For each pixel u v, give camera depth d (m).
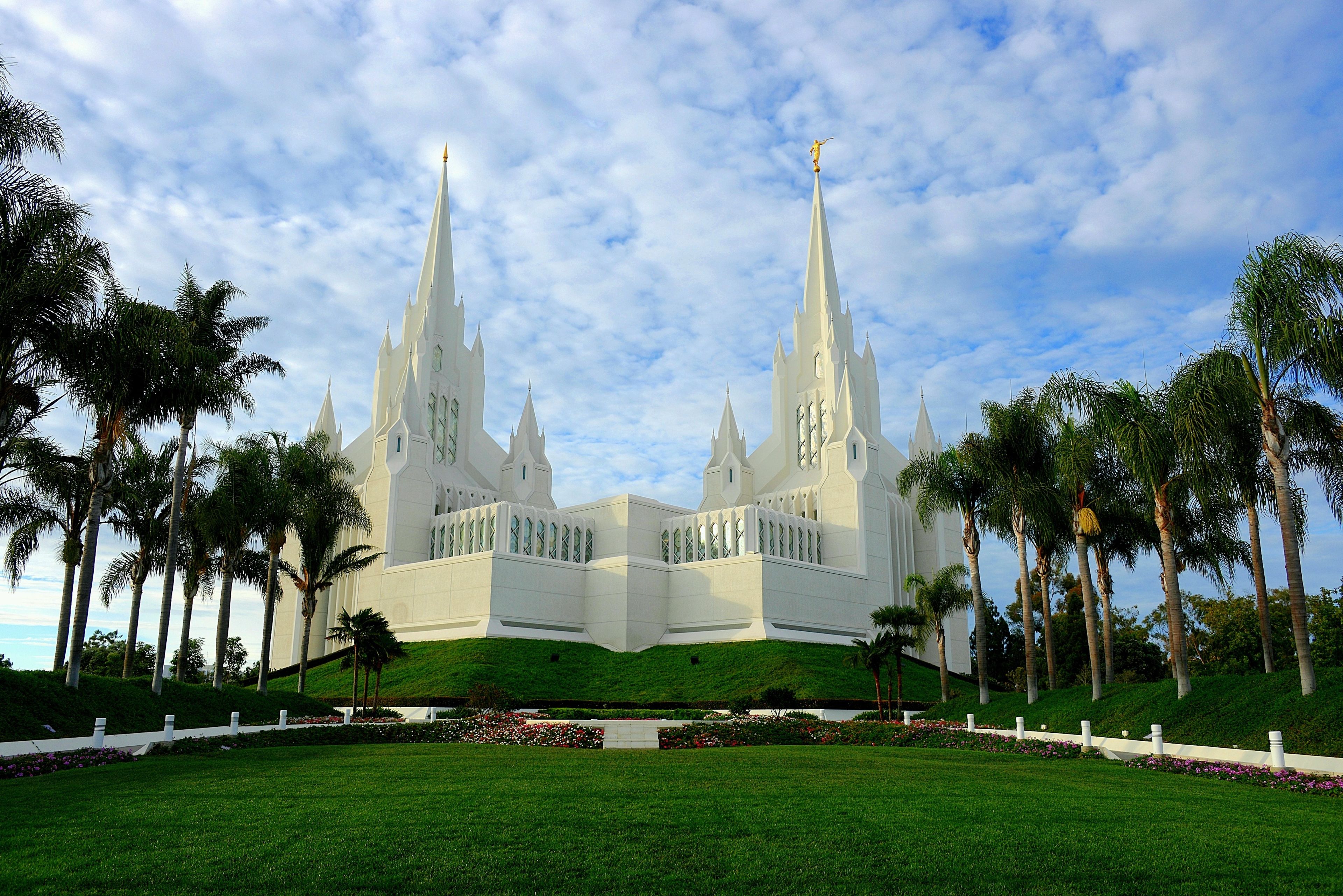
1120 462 39.38
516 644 72.62
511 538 86.38
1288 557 30.14
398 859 13.27
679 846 14.20
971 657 96.50
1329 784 21.14
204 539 45.94
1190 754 28.83
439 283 113.94
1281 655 60.38
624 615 80.75
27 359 31.47
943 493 45.28
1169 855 13.99
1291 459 34.12
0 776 21.33
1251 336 30.36
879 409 119.00
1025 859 13.73
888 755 28.91
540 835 14.69
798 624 81.75
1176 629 34.72
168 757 26.53
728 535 88.88
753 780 21.09
